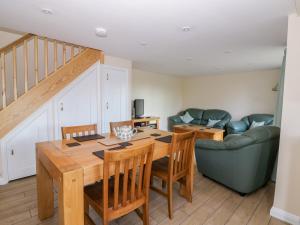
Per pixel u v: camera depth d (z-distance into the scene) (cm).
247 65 449
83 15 194
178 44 289
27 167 269
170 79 674
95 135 223
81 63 316
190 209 200
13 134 254
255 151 210
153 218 184
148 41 276
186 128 495
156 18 198
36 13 191
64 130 208
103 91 359
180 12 184
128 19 202
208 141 253
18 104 256
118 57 382
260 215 191
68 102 305
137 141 197
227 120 541
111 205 135
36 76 270
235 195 230
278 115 268
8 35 291
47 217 180
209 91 643
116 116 387
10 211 190
